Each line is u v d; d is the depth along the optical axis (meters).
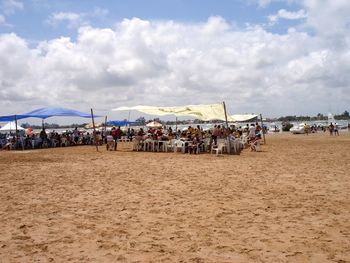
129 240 5.34
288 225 5.96
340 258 4.50
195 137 20.06
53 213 6.98
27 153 20.69
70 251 4.92
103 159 16.80
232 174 11.60
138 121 41.78
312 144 25.52
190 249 4.92
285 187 9.24
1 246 5.15
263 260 4.48
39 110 26.08
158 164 14.53
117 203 7.75
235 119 28.52
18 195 8.68
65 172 12.56
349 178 10.42
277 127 61.91
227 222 6.21
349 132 48.12
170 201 7.87
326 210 6.88
